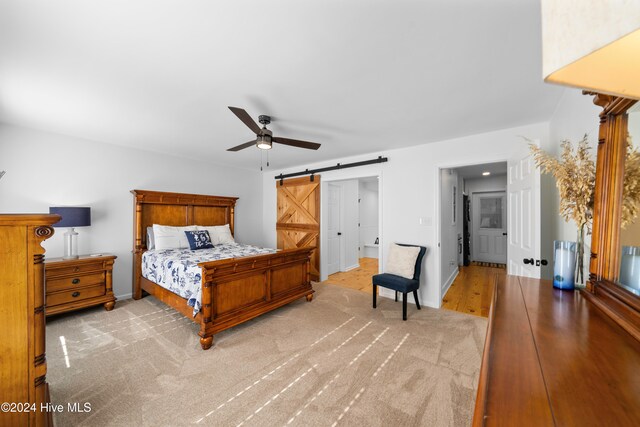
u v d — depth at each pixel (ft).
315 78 6.34
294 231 17.63
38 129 10.27
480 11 4.19
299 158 15.12
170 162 14.33
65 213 10.03
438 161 11.56
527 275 7.70
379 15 4.31
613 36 1.35
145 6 4.12
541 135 9.14
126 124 9.58
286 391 5.98
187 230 13.71
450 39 4.91
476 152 10.55
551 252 8.57
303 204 17.13
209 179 16.17
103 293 10.87
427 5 4.09
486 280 16.25
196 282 8.50
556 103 7.66
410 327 9.37
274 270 10.48
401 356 7.42
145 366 6.96
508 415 1.64
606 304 3.32
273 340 8.38
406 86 6.72
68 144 11.07
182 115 8.68
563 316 3.20
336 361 7.18
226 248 13.83
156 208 13.66
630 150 3.47
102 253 11.87
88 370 6.78
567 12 1.57
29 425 3.54
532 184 7.48
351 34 4.79
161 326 9.44
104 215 12.05
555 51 1.63
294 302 12.14
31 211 10.24
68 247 10.40
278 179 18.61
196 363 7.09
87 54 5.40
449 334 8.80
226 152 13.75
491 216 21.86
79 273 10.27
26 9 4.15
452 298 12.86
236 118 8.93
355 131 10.21
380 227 13.29
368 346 7.99
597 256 3.77
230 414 5.32
